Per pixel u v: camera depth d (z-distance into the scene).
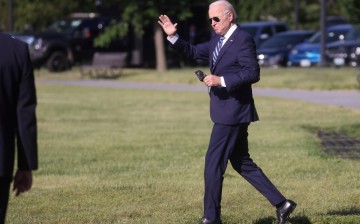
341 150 36.47
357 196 25.80
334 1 144.38
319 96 65.56
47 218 23.23
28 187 14.73
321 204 24.75
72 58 103.38
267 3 136.38
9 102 14.58
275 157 34.47
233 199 25.61
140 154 37.03
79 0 129.00
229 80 19.47
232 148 20.30
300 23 147.25
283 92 70.25
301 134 42.19
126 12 96.88
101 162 34.91
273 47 99.62
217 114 20.17
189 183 28.89
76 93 74.75
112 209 24.42
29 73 14.76
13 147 14.64
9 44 14.69
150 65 109.31
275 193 20.69
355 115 51.88
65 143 41.56
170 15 100.31
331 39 96.38
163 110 58.56
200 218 22.78
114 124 50.44
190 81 85.12
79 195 26.72
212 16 20.17
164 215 23.39
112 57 95.19
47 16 129.12
